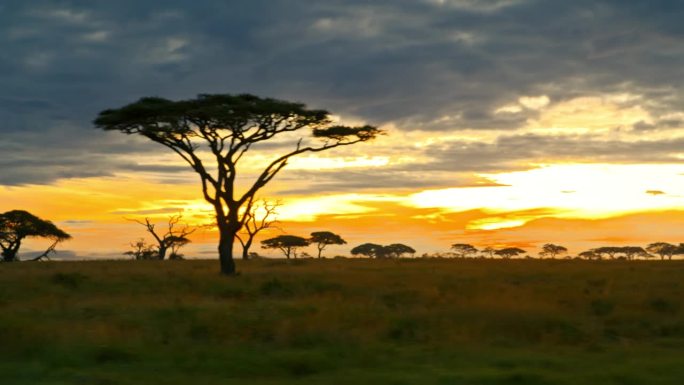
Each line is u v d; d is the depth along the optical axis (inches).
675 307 772.6
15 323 579.8
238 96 1520.7
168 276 1314.0
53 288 1051.9
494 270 1473.9
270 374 449.4
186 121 1492.4
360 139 1622.8
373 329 601.3
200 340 562.6
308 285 1096.8
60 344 521.0
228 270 1470.2
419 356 505.7
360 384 416.8
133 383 418.6
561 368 462.9
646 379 422.3
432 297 892.0
